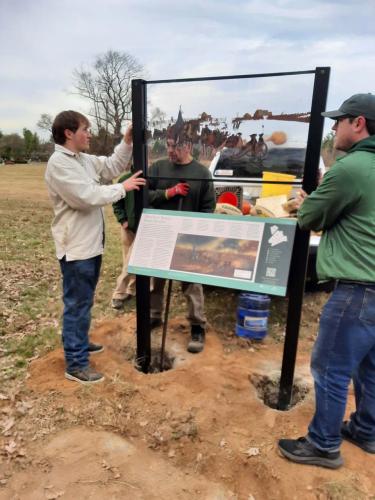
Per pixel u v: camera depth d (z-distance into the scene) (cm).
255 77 269
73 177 272
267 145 278
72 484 229
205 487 229
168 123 304
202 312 367
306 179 263
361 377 241
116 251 683
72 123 271
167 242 304
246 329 386
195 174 329
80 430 266
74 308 300
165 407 283
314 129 255
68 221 287
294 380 325
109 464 241
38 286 519
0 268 587
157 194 335
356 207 202
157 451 253
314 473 230
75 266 291
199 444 254
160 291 398
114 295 451
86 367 312
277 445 249
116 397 292
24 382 311
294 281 276
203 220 299
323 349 221
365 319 206
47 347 364
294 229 270
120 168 323
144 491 226
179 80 287
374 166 198
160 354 369
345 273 205
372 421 243
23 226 947
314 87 251
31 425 269
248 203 369
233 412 282
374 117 203
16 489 225
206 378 317
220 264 284
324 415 227
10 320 418
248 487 230
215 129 293
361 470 234
